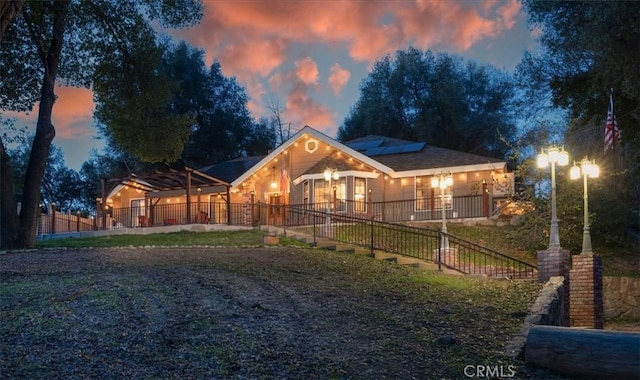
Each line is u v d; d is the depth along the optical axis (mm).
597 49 19656
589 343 6406
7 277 12211
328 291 11070
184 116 28031
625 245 23203
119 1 25719
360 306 9781
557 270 13414
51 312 8750
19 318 8414
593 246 23250
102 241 22375
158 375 6234
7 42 23453
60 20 22469
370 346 7422
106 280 11445
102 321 8312
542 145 25562
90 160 57781
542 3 25156
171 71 52812
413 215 30719
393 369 6590
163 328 7961
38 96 25188
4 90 24438
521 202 24719
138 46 26312
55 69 22484
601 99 24750
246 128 56969
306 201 31203
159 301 9570
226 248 18250
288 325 8312
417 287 12156
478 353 7199
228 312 8922
